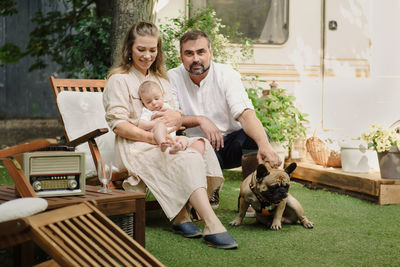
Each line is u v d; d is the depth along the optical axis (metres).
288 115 5.48
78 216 1.82
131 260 1.71
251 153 3.50
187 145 2.87
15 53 12.09
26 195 1.96
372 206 3.79
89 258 1.56
